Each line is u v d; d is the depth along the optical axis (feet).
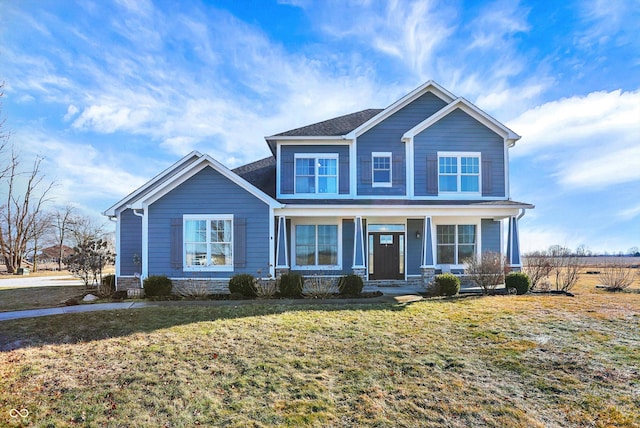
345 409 14.90
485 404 15.17
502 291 43.16
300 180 52.31
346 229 52.42
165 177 53.83
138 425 13.88
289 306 33.55
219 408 15.03
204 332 24.94
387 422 13.94
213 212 44.96
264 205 45.16
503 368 18.70
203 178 45.14
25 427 13.74
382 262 52.80
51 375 18.13
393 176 52.44
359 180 52.26
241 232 44.75
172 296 41.29
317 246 52.13
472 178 52.49
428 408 14.93
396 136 53.16
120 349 21.76
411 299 38.17
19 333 25.27
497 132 52.85
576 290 48.60
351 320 28.04
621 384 16.69
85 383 17.25
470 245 53.47
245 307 33.04
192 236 44.88
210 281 44.27
